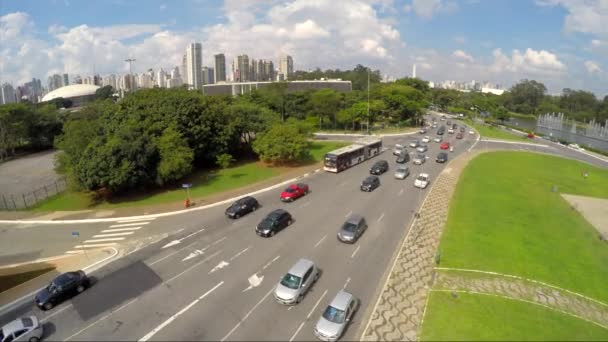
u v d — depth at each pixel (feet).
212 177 199.93
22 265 107.76
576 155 296.92
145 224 135.74
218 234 123.13
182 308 82.33
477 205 152.25
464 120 518.78
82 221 141.38
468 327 76.38
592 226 140.77
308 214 139.85
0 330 71.56
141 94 217.97
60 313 82.23
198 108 208.85
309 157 244.63
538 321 80.64
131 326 76.69
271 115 257.75
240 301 84.43
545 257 110.93
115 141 161.48
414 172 205.16
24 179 214.69
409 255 107.45
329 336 69.97
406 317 79.30
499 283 94.99
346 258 104.88
